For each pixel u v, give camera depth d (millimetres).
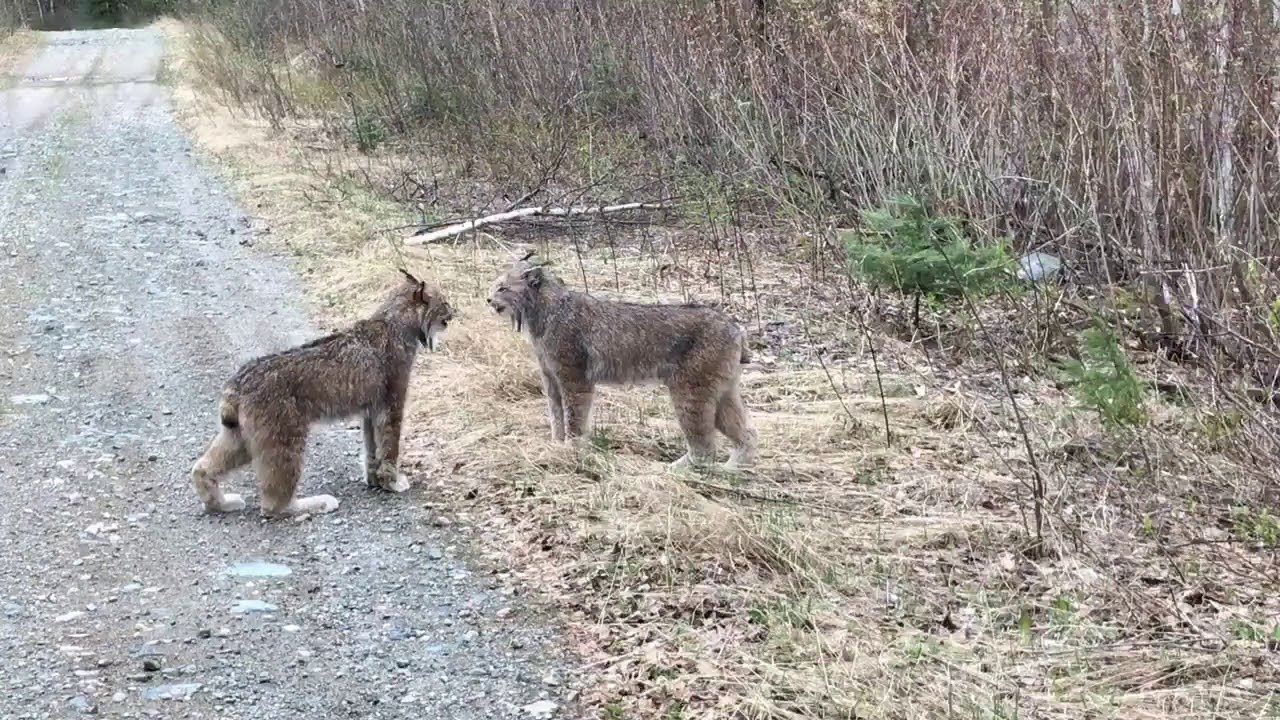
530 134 14453
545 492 6289
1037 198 10086
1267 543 5906
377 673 4773
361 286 10297
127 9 42438
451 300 9664
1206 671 4750
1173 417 7414
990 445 6781
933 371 8078
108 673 4750
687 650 4836
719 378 6656
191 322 9578
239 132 17859
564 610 5227
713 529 5699
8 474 6699
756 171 12062
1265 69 8344
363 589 5453
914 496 6391
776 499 6289
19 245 11977
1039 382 8156
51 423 7469
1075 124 9297
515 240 11969
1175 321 8703
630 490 6207
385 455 6508
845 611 5125
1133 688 4641
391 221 12680
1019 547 5797
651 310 6750
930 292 9125
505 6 16531
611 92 15547
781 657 4758
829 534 5812
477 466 6746
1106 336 6922
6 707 4496
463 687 4672
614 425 7273
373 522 6164
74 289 10484
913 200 9094
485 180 14281
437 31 17609
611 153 14125
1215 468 6660
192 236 12359
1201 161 8625
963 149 10109
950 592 5371
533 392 7988
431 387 7914
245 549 5859
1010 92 10383
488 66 16266
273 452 6082
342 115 18094
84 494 6461
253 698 4594
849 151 11211
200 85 22547
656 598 5242
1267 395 7379
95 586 5473
